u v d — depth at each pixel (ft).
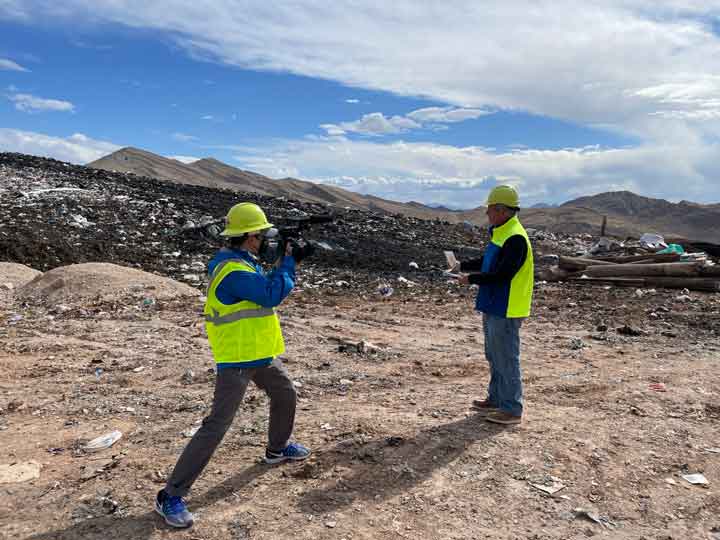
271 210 81.20
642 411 17.48
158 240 56.70
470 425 15.97
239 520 11.29
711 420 17.06
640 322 32.40
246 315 11.44
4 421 16.60
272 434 13.37
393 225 86.94
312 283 46.55
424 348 26.35
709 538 11.09
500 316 15.38
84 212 61.93
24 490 12.39
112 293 36.27
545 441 14.94
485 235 90.68
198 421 16.61
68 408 17.69
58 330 28.32
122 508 11.69
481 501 12.14
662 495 12.65
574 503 12.17
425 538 10.84
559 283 48.06
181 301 36.32
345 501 12.06
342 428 15.72
